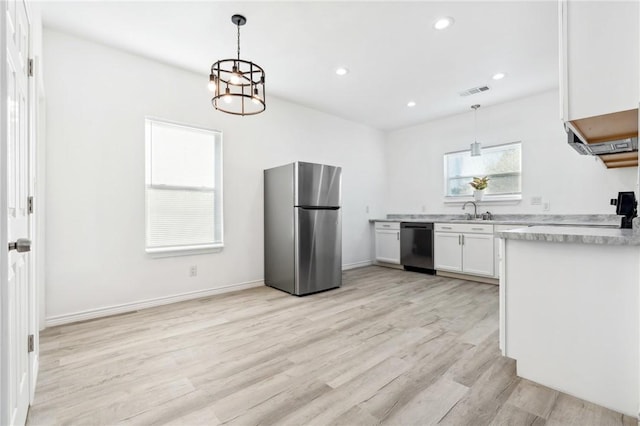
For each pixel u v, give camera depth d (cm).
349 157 520
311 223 361
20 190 129
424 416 142
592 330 151
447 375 178
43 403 152
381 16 245
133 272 298
